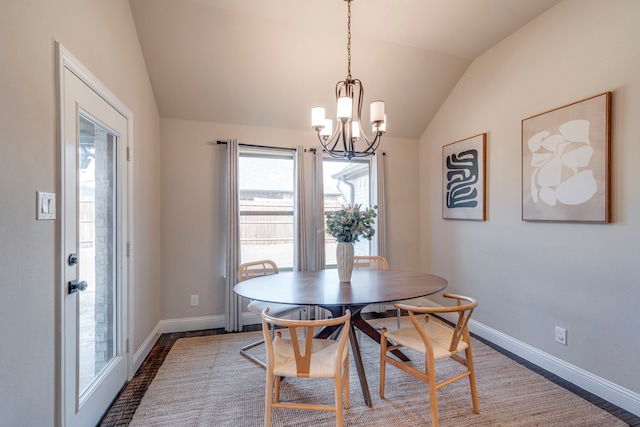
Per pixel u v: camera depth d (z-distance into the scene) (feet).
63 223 4.46
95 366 5.65
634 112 5.92
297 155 11.23
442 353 5.47
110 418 5.77
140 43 8.20
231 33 8.44
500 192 9.07
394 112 11.62
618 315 6.18
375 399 6.38
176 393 6.61
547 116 7.57
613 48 6.25
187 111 10.18
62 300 4.43
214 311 10.59
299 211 11.21
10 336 3.44
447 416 5.81
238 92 9.96
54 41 4.30
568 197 7.07
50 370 4.19
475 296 10.07
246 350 8.79
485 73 9.65
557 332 7.40
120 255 6.64
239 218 10.48
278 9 7.83
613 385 6.24
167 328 10.11
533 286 8.04
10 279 3.45
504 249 8.95
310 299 5.98
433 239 12.21
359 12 7.92
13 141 3.50
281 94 10.26
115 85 6.53
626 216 6.06
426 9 7.78
